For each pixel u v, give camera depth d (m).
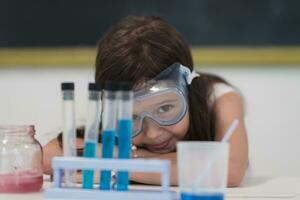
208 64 2.10
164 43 1.28
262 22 2.09
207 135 1.41
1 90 2.21
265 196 1.08
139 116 1.21
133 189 0.95
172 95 1.20
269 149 2.09
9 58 2.19
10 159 1.07
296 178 1.47
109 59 1.26
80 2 2.18
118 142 0.89
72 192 0.87
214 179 0.84
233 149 1.34
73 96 0.95
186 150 0.85
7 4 2.21
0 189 1.05
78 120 1.22
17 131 1.08
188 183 0.84
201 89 1.44
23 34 2.20
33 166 1.09
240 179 1.26
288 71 2.07
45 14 2.20
